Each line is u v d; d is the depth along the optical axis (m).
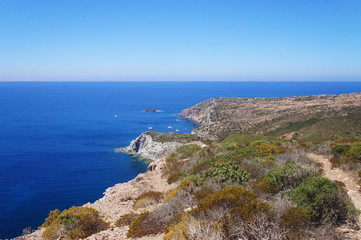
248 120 113.19
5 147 98.50
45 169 73.81
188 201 9.17
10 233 37.53
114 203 12.70
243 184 10.13
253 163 12.46
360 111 70.69
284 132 79.38
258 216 5.70
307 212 6.30
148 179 17.78
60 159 84.81
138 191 14.46
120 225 8.98
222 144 26.05
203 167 13.62
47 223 10.73
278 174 9.07
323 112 83.25
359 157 12.09
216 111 162.62
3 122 161.00
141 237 7.31
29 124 156.12
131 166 78.94
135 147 95.81
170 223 7.35
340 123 65.38
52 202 50.69
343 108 80.31
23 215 44.12
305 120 82.06
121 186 17.28
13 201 50.44
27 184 61.12
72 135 126.44
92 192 57.25
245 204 6.41
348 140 22.30
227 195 7.04
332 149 15.39
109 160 85.06
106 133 134.12
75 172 71.88
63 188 59.12
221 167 11.86
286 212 6.09
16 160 82.25
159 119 197.00
